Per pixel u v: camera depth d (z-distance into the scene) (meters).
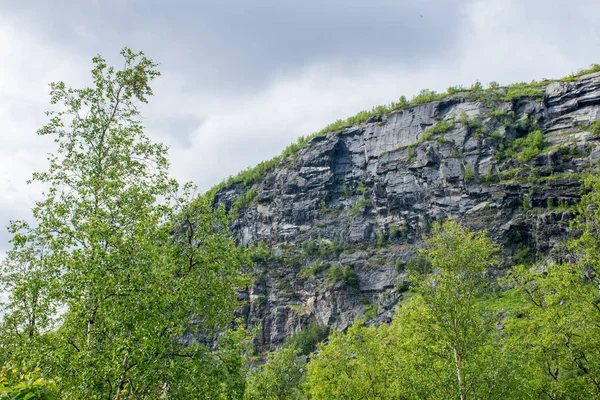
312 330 117.19
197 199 26.42
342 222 143.75
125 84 29.05
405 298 114.69
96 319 22.38
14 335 26.08
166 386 22.11
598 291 33.53
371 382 43.41
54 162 26.34
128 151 27.75
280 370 64.88
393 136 151.25
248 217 161.12
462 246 34.31
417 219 130.88
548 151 119.88
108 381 20.47
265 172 177.38
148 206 25.72
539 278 37.88
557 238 102.69
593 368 32.81
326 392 45.59
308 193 154.62
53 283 21.92
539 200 111.81
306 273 134.38
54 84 27.34
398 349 39.84
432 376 31.55
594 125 118.88
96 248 21.39
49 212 24.16
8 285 27.45
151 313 20.66
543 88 138.62
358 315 119.12
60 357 20.47
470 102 145.25
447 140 136.88
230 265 25.98
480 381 30.41
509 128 132.62
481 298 34.22
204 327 25.23
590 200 35.88
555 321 34.34
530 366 35.19
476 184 124.69
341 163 157.00
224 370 23.67
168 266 23.03
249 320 128.88
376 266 127.62
